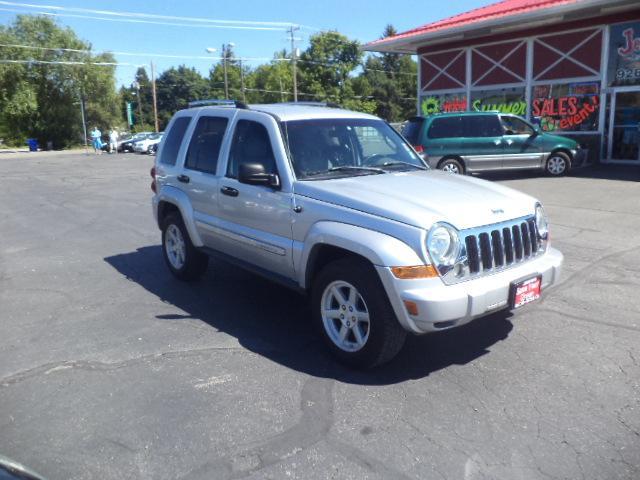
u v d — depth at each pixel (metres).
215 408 3.72
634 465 3.06
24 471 2.21
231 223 5.40
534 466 3.06
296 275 4.68
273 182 4.70
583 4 15.55
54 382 4.14
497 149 14.58
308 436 3.38
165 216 6.75
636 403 3.68
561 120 18.59
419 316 3.72
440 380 4.04
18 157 38.78
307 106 5.70
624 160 17.33
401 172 5.07
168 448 3.30
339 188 4.41
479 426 3.45
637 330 4.83
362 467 3.08
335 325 4.40
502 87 19.97
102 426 3.54
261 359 4.46
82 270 7.27
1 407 3.81
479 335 4.80
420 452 3.20
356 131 5.35
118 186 17.28
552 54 18.45
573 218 9.51
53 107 53.66
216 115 5.88
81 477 3.06
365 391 3.91
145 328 5.16
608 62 17.17
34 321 5.41
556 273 4.45
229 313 5.51
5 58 49.78
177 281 6.62
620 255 7.17
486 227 4.02
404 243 3.79
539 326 4.96
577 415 3.55
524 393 3.83
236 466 3.12
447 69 21.61
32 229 10.32
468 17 20.52
